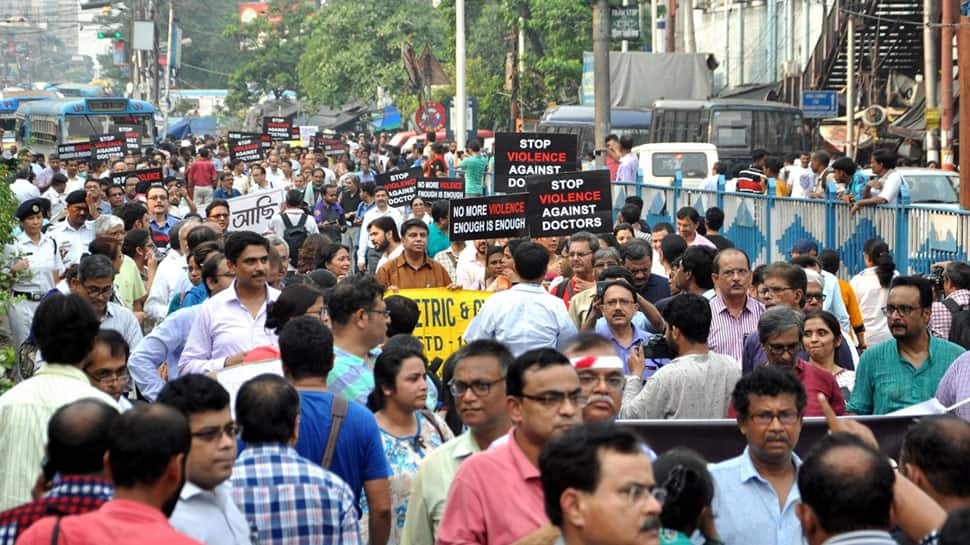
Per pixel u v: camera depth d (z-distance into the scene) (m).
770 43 67.19
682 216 17.84
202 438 6.50
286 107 109.25
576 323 13.24
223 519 6.60
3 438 7.63
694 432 8.44
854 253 21.92
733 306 12.10
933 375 10.38
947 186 29.67
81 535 5.50
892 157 22.53
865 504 5.33
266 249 11.30
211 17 150.00
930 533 5.79
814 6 63.16
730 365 9.69
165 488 5.70
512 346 11.34
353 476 8.02
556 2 75.31
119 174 28.61
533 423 6.52
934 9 37.69
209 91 140.88
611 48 75.00
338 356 9.24
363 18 95.56
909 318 10.30
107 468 5.89
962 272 13.78
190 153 53.06
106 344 8.27
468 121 64.75
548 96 76.19
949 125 35.00
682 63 52.38
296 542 6.99
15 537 5.95
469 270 17.42
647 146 39.50
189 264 14.73
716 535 6.09
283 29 116.50
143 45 102.12
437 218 20.28
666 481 5.84
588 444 5.13
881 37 46.84
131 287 15.13
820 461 5.42
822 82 50.09
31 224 16.09
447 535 6.63
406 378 8.48
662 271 17.16
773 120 46.94
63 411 6.12
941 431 6.04
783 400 6.99
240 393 7.13
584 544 5.14
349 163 42.38
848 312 15.45
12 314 15.19
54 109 56.84
